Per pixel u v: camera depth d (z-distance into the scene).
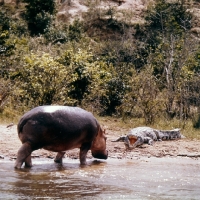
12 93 20.94
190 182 9.98
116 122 21.06
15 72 22.69
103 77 25.08
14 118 18.91
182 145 15.77
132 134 15.34
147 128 16.44
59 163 11.71
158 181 9.95
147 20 47.59
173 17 44.31
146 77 22.75
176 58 26.86
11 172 10.18
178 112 22.64
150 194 8.68
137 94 22.34
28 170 10.55
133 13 52.91
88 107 23.28
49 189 8.77
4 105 19.89
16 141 14.27
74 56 24.44
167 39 34.09
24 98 21.44
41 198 8.06
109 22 49.75
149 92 21.91
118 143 15.45
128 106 22.91
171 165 12.06
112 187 9.17
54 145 10.89
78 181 9.61
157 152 14.13
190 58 29.02
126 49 35.22
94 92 23.78
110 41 39.28
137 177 10.27
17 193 8.33
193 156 13.70
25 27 43.59
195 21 47.16
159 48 32.41
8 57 24.88
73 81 23.20
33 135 10.56
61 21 49.97
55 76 21.61
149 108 21.03
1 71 23.27
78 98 23.89
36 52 29.02
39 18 45.38
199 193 8.94
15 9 51.88
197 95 22.42
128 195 8.53
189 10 49.62
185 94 22.39
